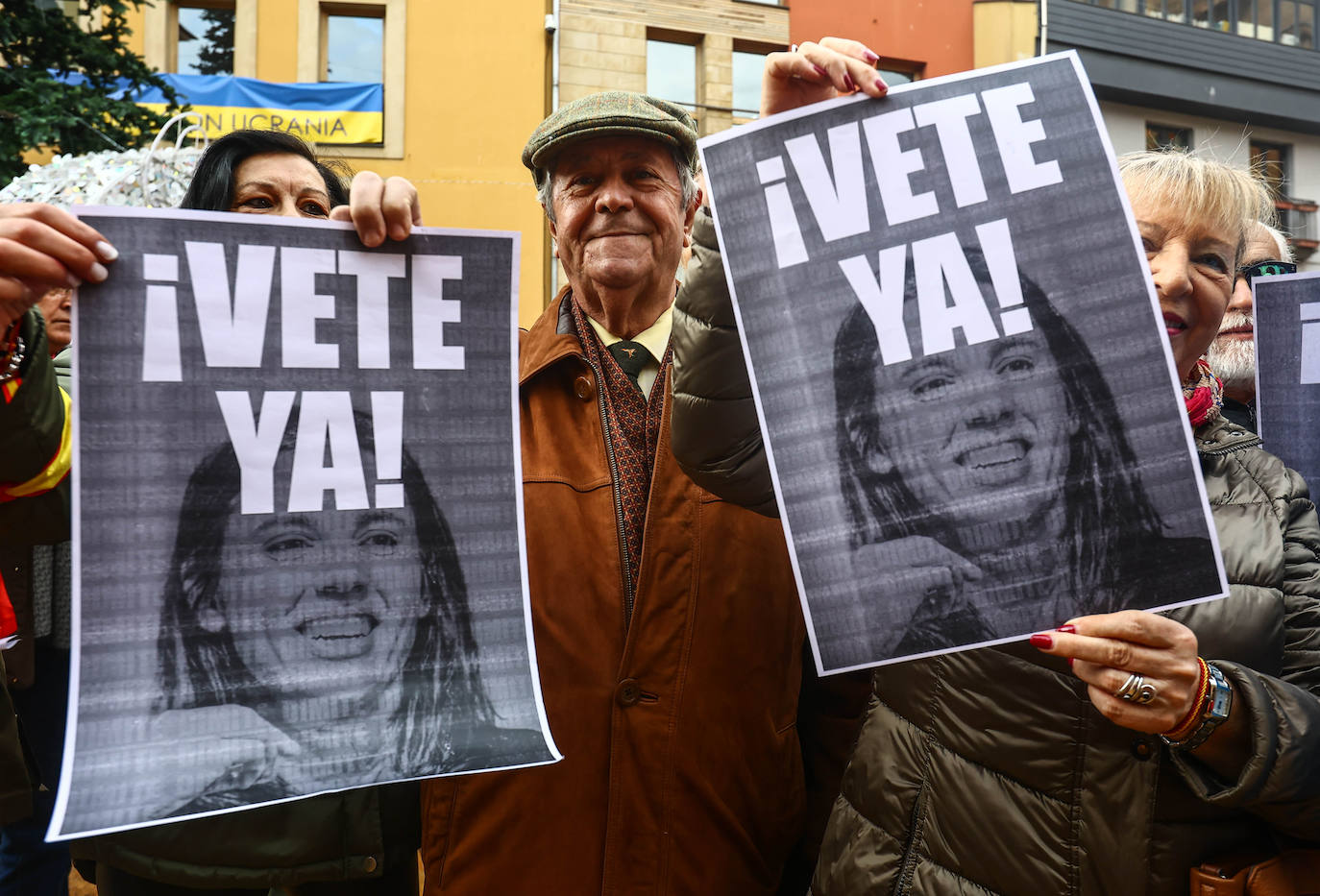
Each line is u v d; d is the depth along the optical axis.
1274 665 1.12
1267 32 12.94
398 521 1.17
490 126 10.15
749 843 1.49
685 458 1.31
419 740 1.13
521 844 1.43
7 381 1.18
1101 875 1.09
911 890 1.21
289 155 1.62
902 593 1.10
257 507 1.12
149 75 7.55
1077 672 1.01
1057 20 11.87
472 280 1.21
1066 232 1.09
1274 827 1.08
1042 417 1.08
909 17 11.34
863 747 1.31
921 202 1.12
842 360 1.13
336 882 1.55
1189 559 1.04
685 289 1.25
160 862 1.47
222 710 1.08
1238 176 1.23
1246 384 2.24
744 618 1.50
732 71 10.88
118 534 1.07
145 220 1.10
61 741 2.12
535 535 1.49
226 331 1.12
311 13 9.95
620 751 1.43
